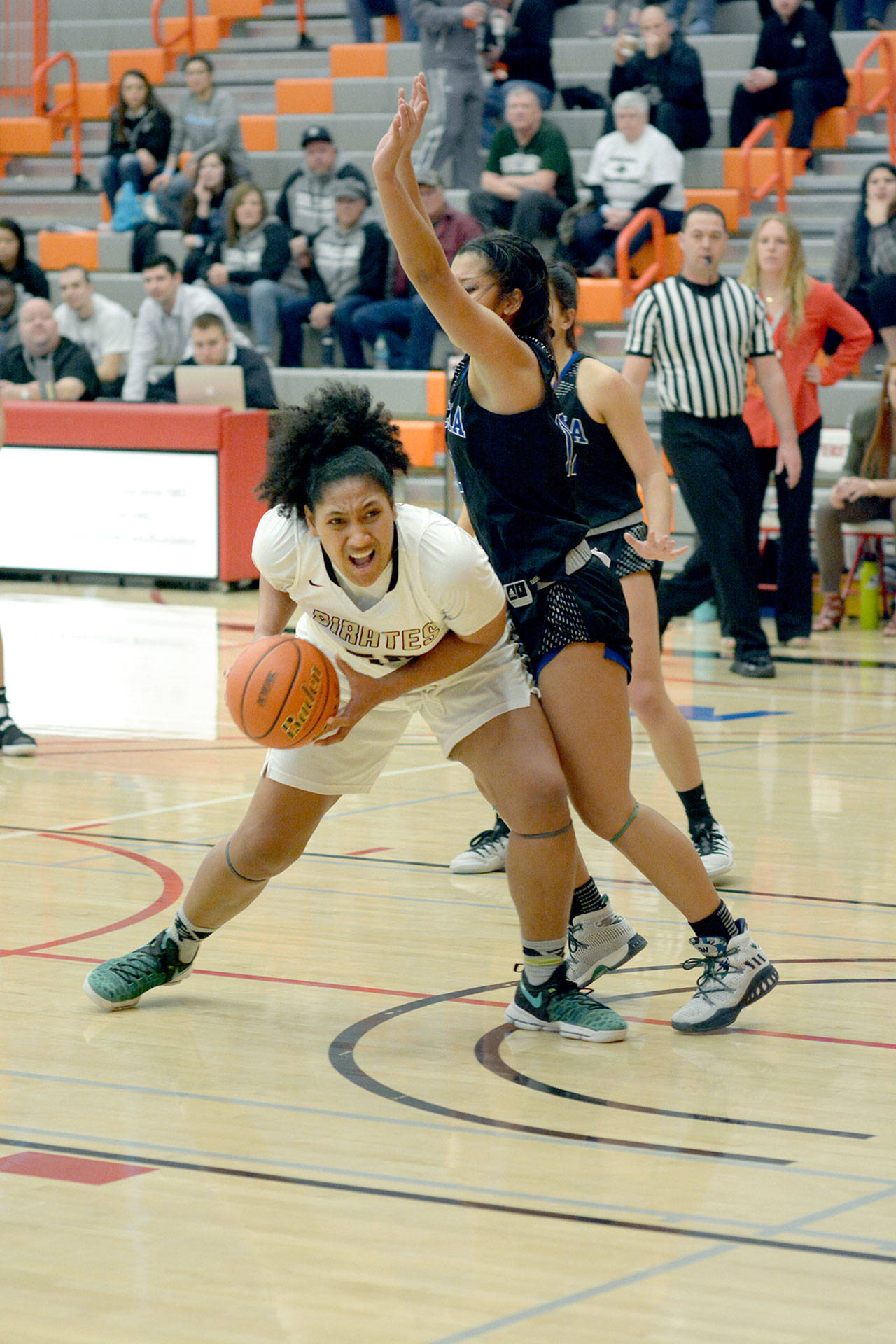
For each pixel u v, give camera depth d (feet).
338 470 12.13
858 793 25.20
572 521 14.05
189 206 58.75
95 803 24.31
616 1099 12.93
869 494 41.88
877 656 39.32
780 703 33.22
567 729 13.94
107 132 71.41
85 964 16.52
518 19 58.90
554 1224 10.47
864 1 59.93
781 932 17.88
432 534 12.75
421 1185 11.12
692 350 32.86
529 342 13.79
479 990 15.89
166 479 48.98
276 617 13.76
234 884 14.62
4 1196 10.89
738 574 35.24
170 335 52.42
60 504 50.37
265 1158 11.60
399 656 13.28
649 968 16.71
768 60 55.98
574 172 58.18
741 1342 8.94
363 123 61.72
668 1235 10.31
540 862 13.94
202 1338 8.97
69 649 39.14
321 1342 8.93
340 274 55.06
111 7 72.49
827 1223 10.52
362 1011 15.21
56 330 51.65
